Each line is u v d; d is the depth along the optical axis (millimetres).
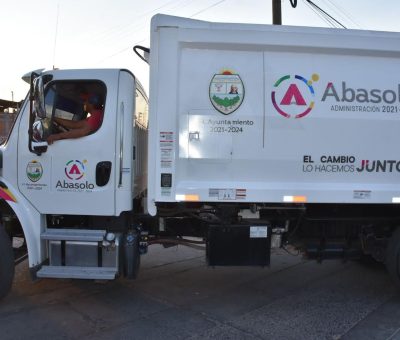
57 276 4195
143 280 5414
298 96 4215
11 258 4332
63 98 4434
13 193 4309
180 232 4898
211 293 4961
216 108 4156
